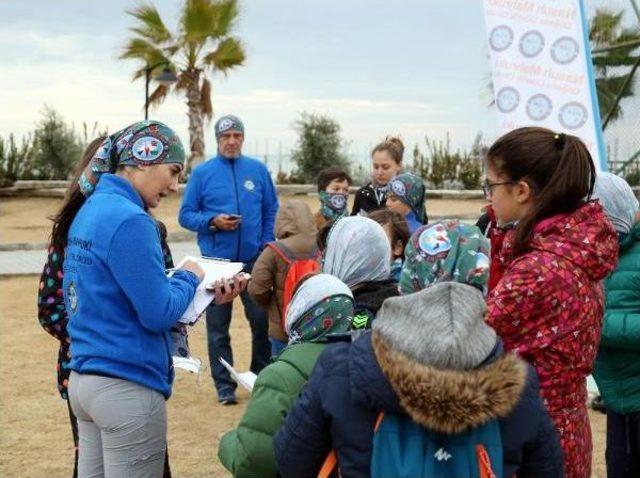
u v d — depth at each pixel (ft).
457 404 7.36
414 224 20.79
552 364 9.89
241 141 25.05
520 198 10.39
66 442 20.95
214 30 108.78
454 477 7.68
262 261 20.88
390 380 7.55
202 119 111.24
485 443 7.75
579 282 9.91
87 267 11.55
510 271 10.06
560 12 24.44
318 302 10.14
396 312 7.77
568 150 10.20
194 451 20.27
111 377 11.52
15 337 32.42
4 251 59.93
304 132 109.09
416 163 107.76
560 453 8.31
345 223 11.63
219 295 12.55
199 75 110.11
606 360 12.85
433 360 7.47
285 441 8.40
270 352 24.11
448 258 10.20
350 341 8.49
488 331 7.79
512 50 25.08
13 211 83.61
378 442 7.77
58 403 24.08
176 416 22.93
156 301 11.39
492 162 10.51
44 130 101.35
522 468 8.28
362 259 11.35
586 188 10.22
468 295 7.73
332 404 8.00
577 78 24.40
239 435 10.05
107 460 11.72
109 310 11.51
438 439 7.73
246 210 24.95
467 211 83.05
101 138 13.62
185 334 12.87
